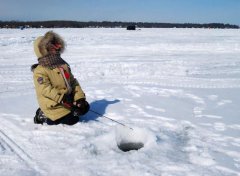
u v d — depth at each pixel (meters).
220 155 3.55
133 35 37.41
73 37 31.20
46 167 3.26
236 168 3.25
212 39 29.91
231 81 8.01
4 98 6.17
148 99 5.95
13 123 4.61
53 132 4.23
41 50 4.43
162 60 12.66
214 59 13.16
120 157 3.47
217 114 5.09
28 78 8.84
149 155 3.52
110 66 10.58
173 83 7.64
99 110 5.21
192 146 3.78
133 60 12.69
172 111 5.22
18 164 3.33
